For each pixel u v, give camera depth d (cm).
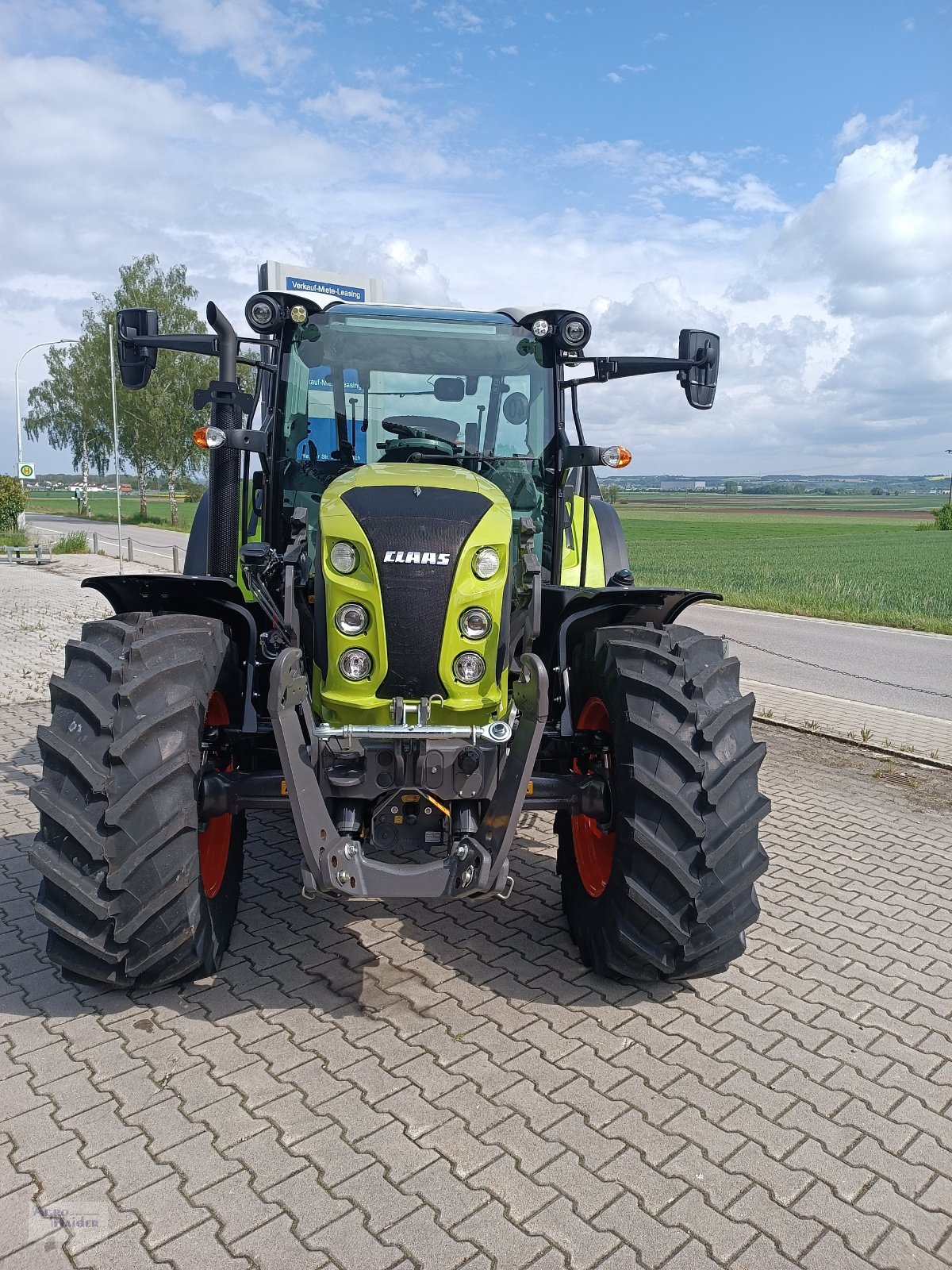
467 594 314
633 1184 252
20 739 686
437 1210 240
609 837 371
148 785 301
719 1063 308
